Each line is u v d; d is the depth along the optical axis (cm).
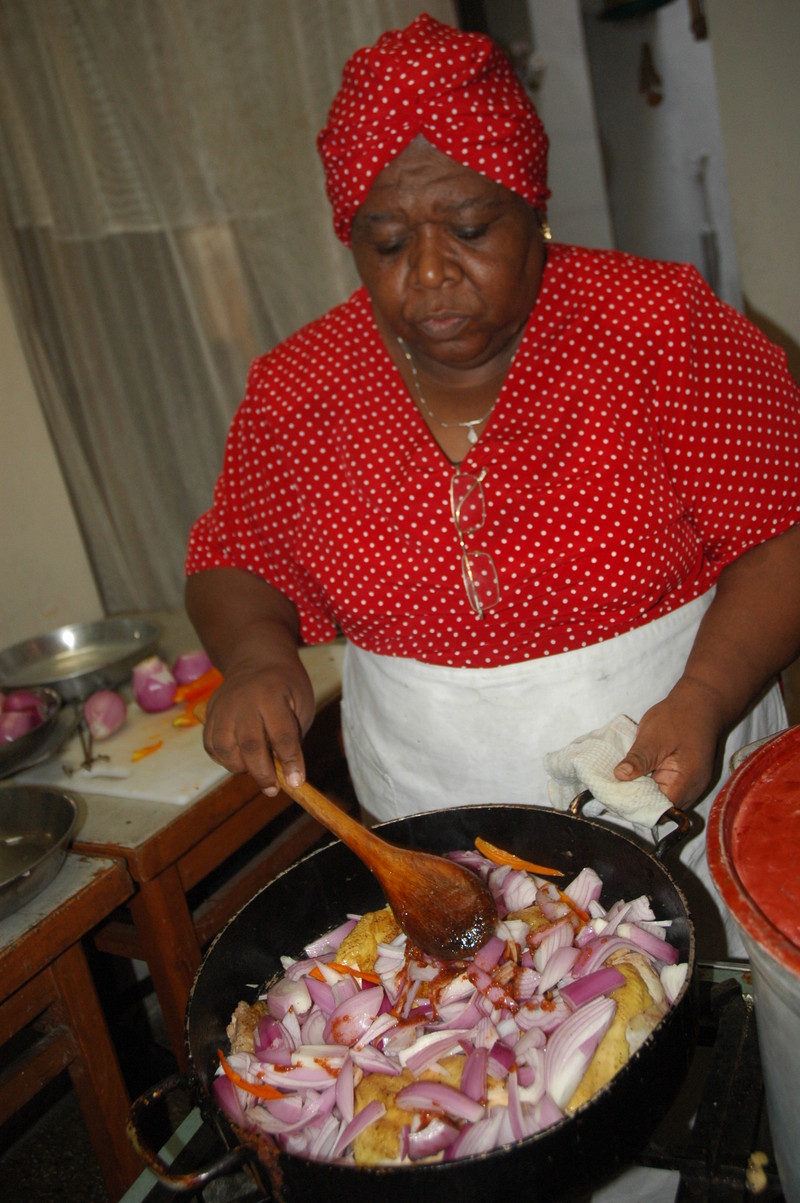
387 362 92
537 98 276
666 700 80
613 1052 58
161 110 195
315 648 164
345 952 74
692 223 299
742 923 45
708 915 93
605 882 76
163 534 223
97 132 198
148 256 205
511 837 80
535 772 93
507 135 73
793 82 170
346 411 92
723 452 85
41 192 203
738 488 86
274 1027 69
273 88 190
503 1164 49
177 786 128
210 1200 64
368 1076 63
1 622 192
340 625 103
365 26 181
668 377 84
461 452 90
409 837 81
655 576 86
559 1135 50
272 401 95
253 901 75
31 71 196
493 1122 57
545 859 79
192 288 207
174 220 203
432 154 74
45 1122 163
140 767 135
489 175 73
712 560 92
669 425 85
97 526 220
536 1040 61
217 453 218
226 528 106
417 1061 63
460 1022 66
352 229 82
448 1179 49
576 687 89
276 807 140
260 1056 65
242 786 131
